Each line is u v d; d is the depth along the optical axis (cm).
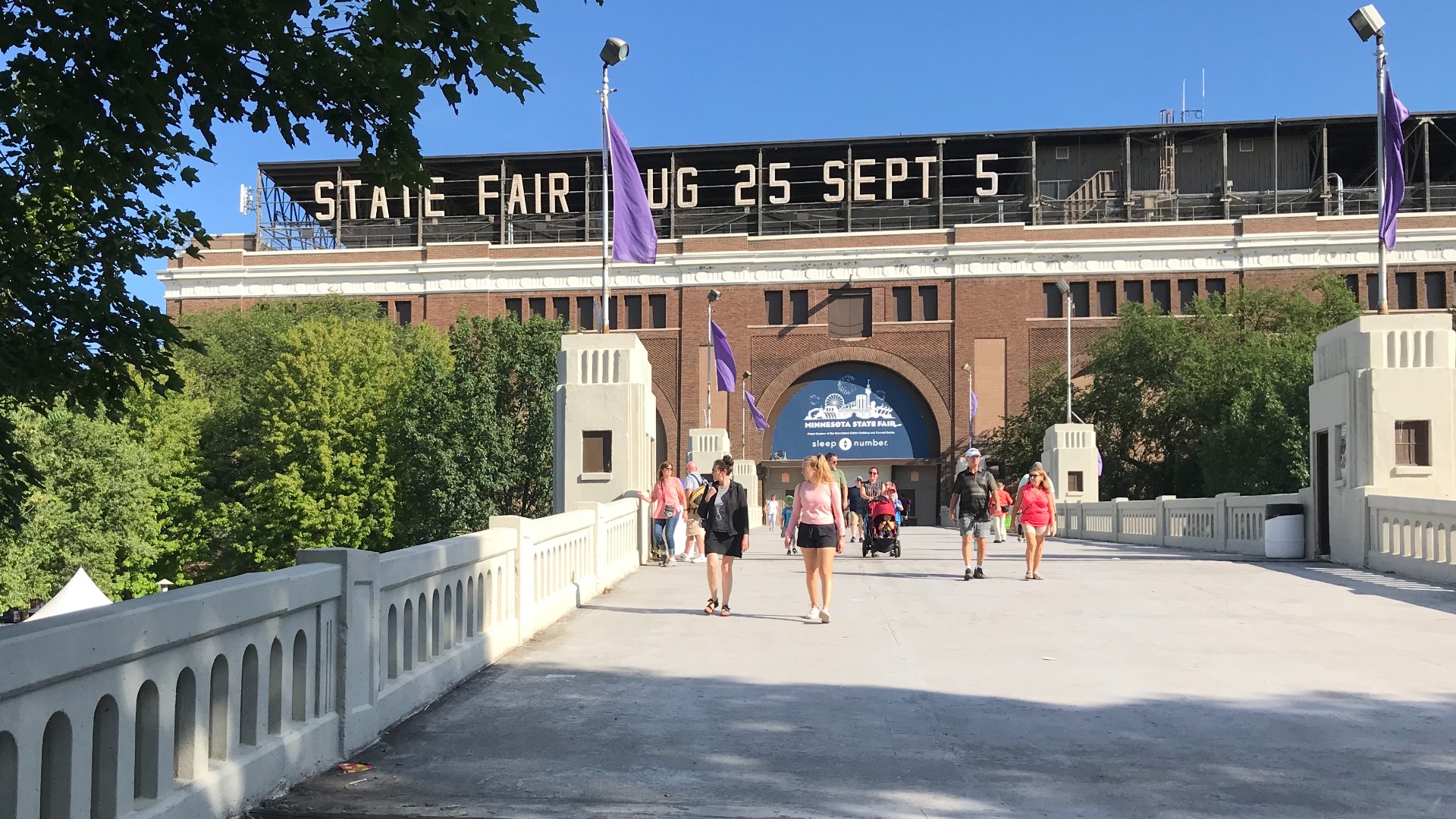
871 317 6544
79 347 873
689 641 1136
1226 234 6272
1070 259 6394
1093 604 1429
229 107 716
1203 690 876
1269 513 2216
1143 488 5756
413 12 636
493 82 697
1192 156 6775
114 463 4356
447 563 889
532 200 7269
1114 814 571
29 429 3894
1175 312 6291
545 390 5634
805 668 980
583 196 7281
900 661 1016
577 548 1464
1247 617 1290
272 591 592
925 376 6469
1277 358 4772
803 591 1623
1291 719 778
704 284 6619
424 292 6712
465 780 636
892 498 2519
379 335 5647
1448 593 1508
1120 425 5775
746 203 6762
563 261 6638
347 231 7188
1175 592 1566
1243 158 6744
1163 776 641
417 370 5472
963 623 1255
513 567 1114
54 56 648
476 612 991
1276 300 5553
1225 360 5047
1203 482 5381
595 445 2167
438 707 827
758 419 5469
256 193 7012
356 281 6744
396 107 721
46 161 732
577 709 817
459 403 5356
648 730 752
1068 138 6744
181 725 531
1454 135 6431
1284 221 6225
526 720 784
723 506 1345
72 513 4300
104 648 450
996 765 664
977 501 1812
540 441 5516
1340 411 1994
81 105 656
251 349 6050
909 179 6750
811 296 6575
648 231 2486
